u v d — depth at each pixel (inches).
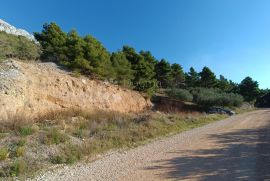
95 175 366.9
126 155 488.4
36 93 909.2
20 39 1237.7
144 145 585.3
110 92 1317.7
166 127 828.6
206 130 802.8
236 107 2252.7
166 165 402.3
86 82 1190.9
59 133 546.0
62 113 789.9
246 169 354.9
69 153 470.9
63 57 1245.1
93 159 466.3
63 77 1074.7
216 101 2112.5
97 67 1312.7
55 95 987.3
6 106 740.0
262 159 402.6
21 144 469.7
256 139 584.1
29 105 844.0
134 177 349.7
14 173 373.7
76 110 858.8
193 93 2263.8
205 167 378.6
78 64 1222.3
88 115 822.5
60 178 358.0
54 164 430.3
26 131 530.9
